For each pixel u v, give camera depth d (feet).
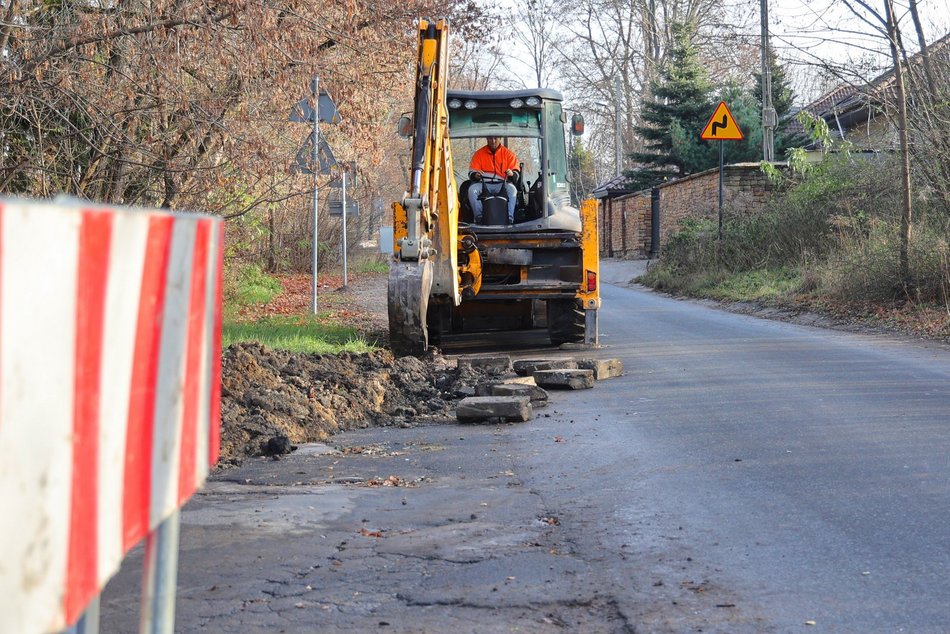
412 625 15.37
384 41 55.98
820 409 33.81
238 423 29.86
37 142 46.42
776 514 21.39
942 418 31.63
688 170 165.78
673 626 15.20
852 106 95.71
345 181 97.04
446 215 49.52
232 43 44.80
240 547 19.42
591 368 42.55
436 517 21.70
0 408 5.30
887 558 18.33
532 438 30.68
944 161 67.62
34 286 5.58
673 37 174.19
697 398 36.94
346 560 18.60
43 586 5.80
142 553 19.20
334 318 69.05
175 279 8.04
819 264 77.66
